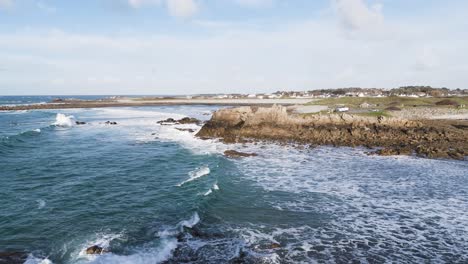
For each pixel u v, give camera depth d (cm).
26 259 1101
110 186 1955
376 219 1517
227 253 1181
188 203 1661
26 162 2511
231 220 1482
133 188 1922
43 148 3153
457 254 1202
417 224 1460
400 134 3838
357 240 1310
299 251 1215
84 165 2480
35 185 1934
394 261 1154
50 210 1549
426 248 1246
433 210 1625
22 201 1658
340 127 4181
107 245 1213
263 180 2144
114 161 2644
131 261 1101
